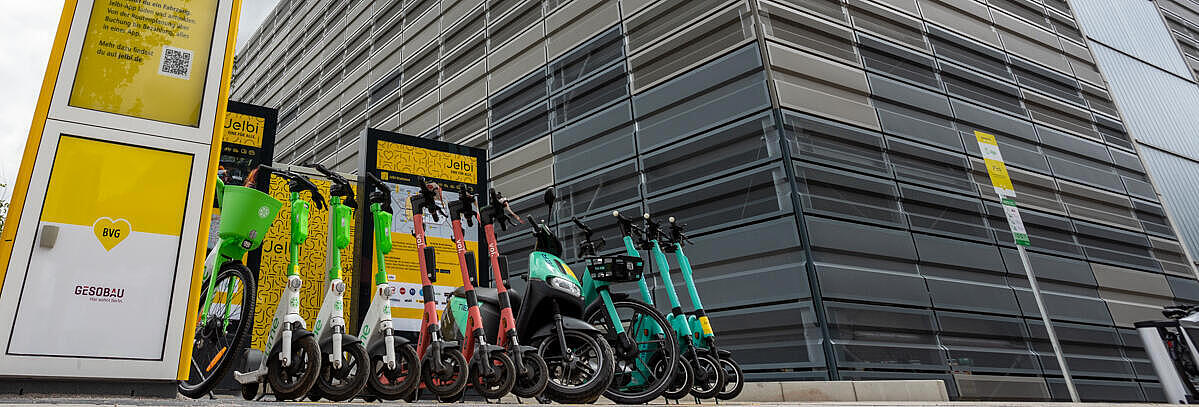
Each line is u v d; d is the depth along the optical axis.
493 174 15.82
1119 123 16.12
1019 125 13.92
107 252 2.42
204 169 2.71
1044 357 10.80
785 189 10.26
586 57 14.82
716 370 4.48
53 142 2.43
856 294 9.67
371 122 21.50
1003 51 15.06
